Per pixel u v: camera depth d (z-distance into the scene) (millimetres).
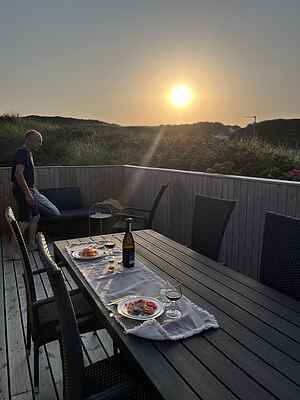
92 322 1715
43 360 2045
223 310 1368
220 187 3602
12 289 3084
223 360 1039
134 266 1874
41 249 1289
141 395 1190
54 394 1769
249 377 964
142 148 7613
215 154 5617
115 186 5934
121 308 1340
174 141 6668
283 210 2857
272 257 1781
